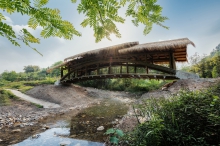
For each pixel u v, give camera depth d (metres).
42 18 0.61
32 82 19.89
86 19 0.69
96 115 7.27
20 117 7.20
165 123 2.42
